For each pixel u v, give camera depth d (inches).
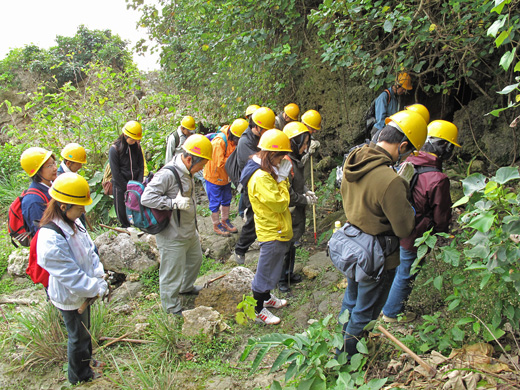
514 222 88.2
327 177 279.9
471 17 173.9
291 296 167.2
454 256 102.6
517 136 208.5
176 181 144.3
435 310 128.8
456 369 91.9
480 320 102.0
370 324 102.3
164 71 355.6
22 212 140.1
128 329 153.4
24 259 213.2
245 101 264.2
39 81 572.7
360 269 97.9
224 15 236.2
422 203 117.7
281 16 246.2
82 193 112.6
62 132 305.6
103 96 346.3
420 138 96.7
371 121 216.7
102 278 125.6
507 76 200.2
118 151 203.3
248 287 165.3
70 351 123.5
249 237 182.7
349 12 178.9
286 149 133.2
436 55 194.7
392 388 92.9
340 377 96.5
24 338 148.1
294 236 168.7
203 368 130.6
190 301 168.9
